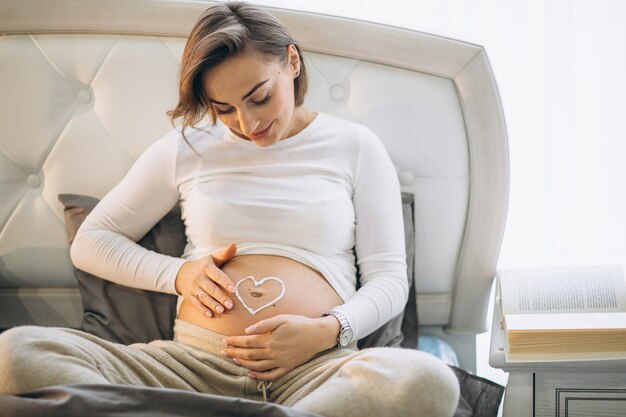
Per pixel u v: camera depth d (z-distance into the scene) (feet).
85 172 6.21
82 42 6.18
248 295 5.09
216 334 5.00
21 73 6.15
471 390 5.31
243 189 5.52
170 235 5.77
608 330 4.77
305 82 5.57
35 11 6.11
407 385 4.11
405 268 5.57
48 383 4.11
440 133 6.24
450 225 6.33
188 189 5.63
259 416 3.90
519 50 6.56
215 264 5.31
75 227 5.92
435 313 6.44
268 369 4.80
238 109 4.93
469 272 6.32
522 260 6.81
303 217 5.38
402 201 6.11
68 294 6.28
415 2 6.56
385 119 6.24
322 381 4.51
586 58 6.46
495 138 6.16
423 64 6.19
